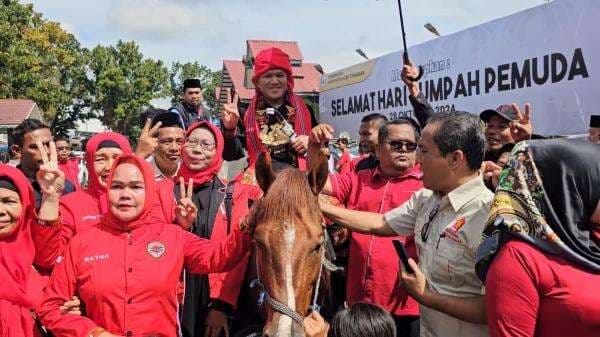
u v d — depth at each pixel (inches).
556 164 88.4
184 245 133.9
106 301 122.4
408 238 160.9
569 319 87.8
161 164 182.5
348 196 176.9
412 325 161.8
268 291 114.5
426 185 118.5
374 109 373.1
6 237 130.0
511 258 90.9
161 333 126.3
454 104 296.0
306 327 115.5
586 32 221.6
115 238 127.2
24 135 199.8
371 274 161.8
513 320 90.5
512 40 257.3
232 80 1270.9
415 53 327.3
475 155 112.8
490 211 95.4
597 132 208.2
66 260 125.1
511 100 259.0
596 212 88.5
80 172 499.2
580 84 224.5
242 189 166.4
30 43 1429.6
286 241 115.2
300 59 1200.8
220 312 154.4
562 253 88.0
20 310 128.8
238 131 203.0
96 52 2148.1
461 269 113.0
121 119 2203.5
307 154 154.5
